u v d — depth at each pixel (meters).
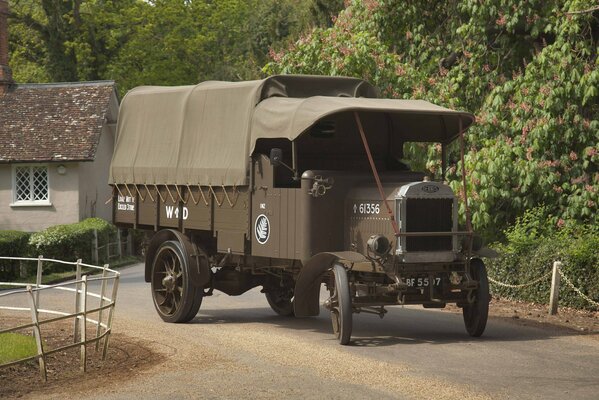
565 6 19.88
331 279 13.16
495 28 22.08
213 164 14.81
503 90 20.48
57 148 35.81
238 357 11.73
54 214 36.06
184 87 16.02
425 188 12.68
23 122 37.16
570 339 13.27
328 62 22.52
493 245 18.84
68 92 38.41
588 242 16.42
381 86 22.03
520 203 19.53
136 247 37.56
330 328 14.59
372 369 10.91
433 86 22.39
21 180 36.41
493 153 19.20
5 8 39.03
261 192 13.88
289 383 10.14
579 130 19.44
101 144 38.78
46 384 10.26
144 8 53.91
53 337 13.56
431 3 23.94
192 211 15.41
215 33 56.12
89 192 37.25
